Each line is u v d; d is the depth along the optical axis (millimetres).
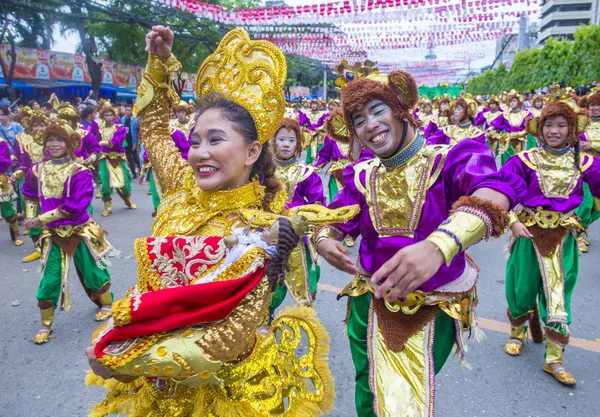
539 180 3533
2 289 5414
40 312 4613
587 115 3457
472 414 3117
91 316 4672
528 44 42188
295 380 1811
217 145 1551
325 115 14492
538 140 3658
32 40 16969
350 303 2471
